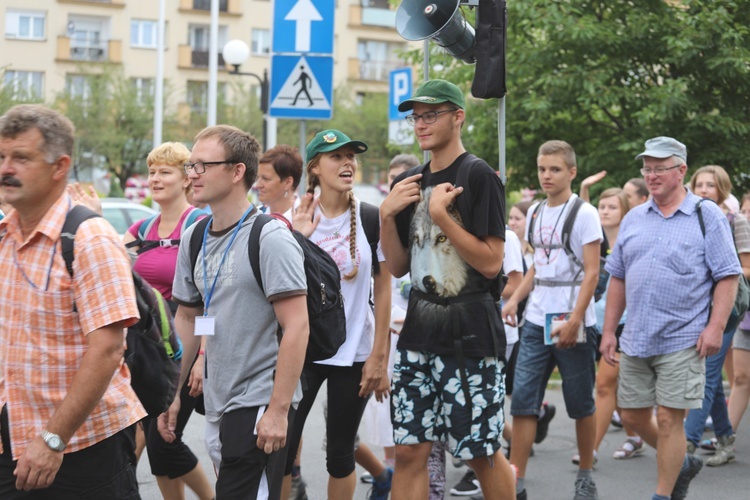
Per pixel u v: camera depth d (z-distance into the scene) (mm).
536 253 9516
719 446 10938
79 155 69562
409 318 6961
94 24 77688
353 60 88375
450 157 6840
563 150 9344
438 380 6852
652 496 8836
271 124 29219
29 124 4906
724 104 19453
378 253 7754
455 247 6660
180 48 80125
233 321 5781
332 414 7660
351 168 7805
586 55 19844
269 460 5781
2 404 5031
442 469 8570
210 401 5910
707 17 18578
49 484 4887
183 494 7828
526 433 9180
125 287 4934
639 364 8750
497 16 7707
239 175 5859
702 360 8430
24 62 75250
